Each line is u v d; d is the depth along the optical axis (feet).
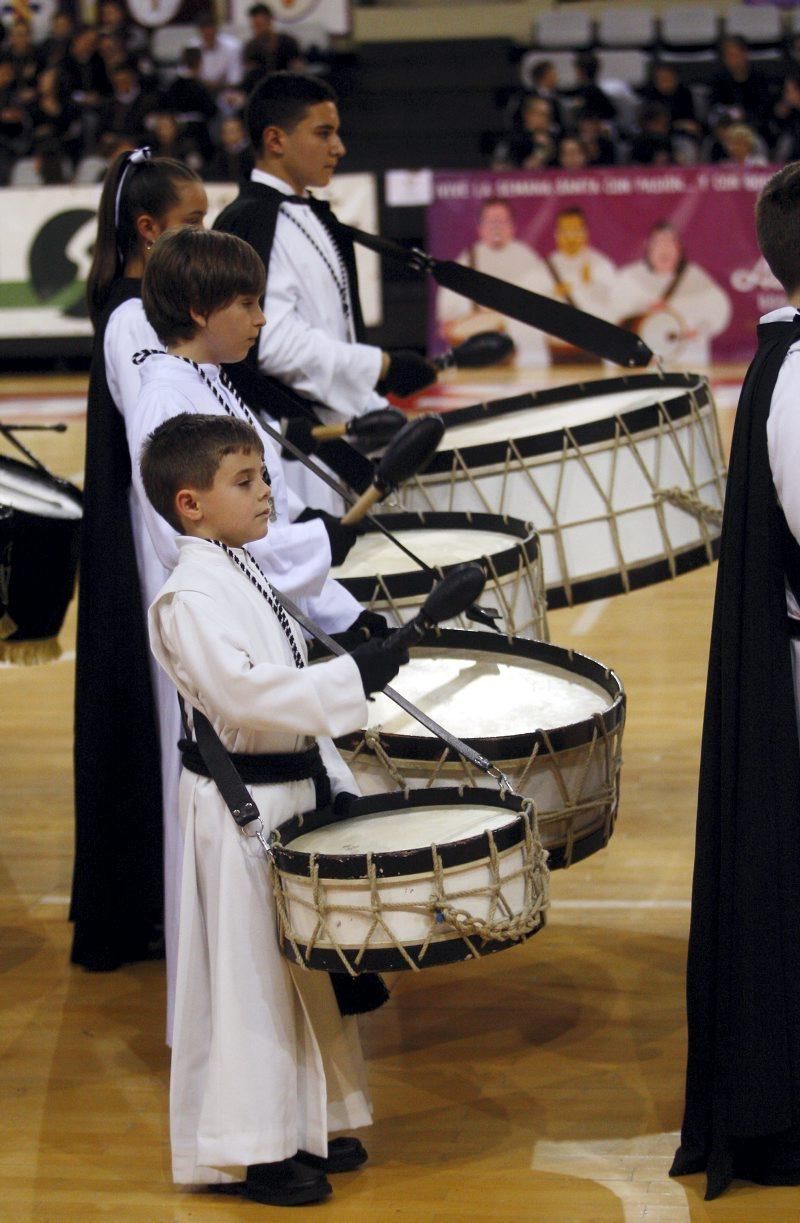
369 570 25.31
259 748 19.90
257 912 19.76
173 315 22.15
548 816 20.92
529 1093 23.34
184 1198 20.99
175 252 21.95
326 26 107.86
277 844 19.30
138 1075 24.40
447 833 19.33
